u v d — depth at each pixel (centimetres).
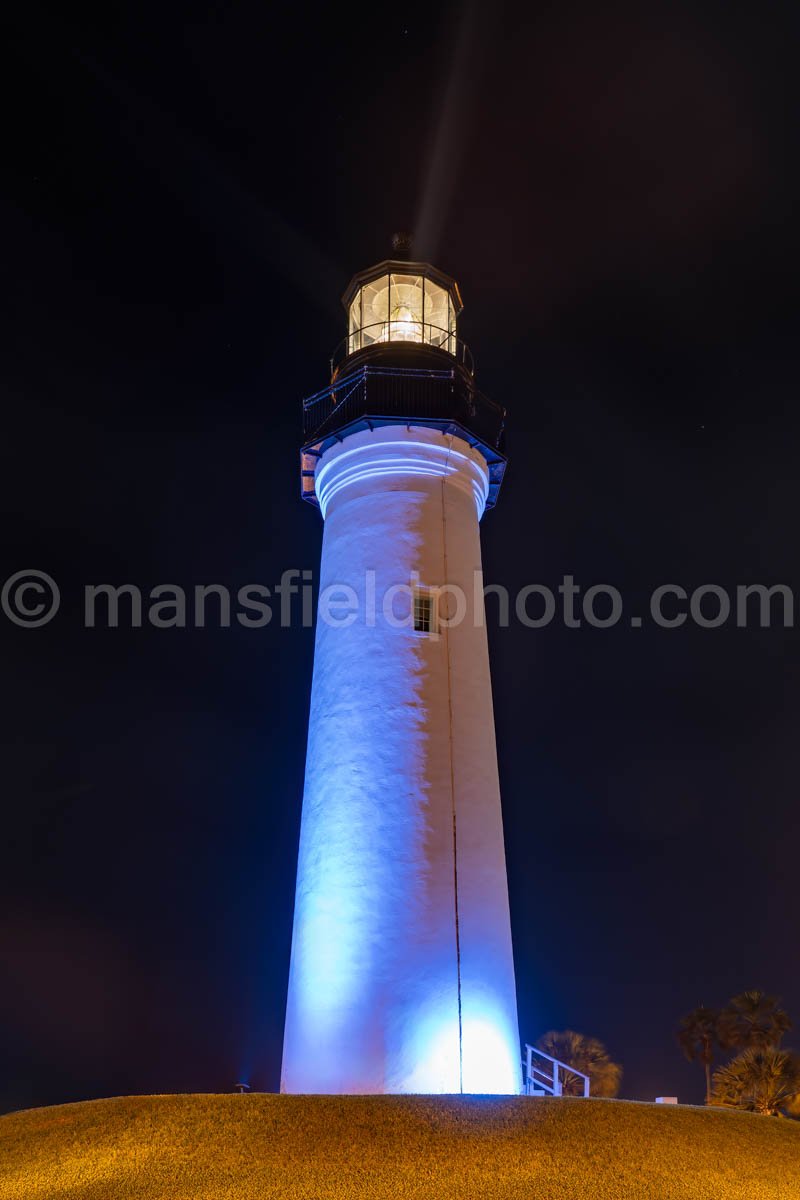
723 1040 4009
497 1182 1079
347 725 1897
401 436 2108
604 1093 4016
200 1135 1205
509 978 1775
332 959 1716
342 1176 1085
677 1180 1119
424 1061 1623
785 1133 1364
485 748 1934
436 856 1769
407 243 2427
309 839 1875
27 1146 1234
